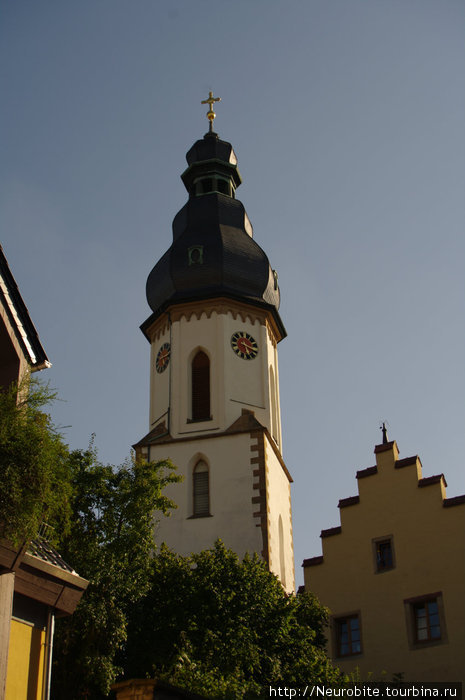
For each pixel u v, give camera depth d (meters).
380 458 39.44
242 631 32.81
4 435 18.47
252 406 51.81
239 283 55.34
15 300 21.97
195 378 52.56
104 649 26.86
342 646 37.16
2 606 18.91
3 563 19.05
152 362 54.66
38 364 22.48
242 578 34.72
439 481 37.50
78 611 26.78
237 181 62.88
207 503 48.88
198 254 55.47
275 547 48.00
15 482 18.23
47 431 19.23
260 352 53.69
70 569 21.64
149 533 30.34
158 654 30.81
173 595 33.16
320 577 38.69
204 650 32.00
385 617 36.53
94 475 30.42
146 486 31.16
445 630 34.97
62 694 26.06
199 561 35.47
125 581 29.06
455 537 36.25
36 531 18.88
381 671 35.66
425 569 36.41
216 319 53.47
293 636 34.44
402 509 37.97
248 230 58.91
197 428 50.69
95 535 29.72
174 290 55.47
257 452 49.19
